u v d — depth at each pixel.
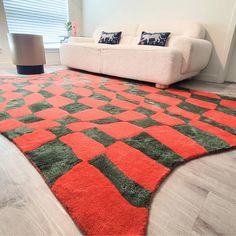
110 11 3.30
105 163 0.75
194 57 1.93
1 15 2.78
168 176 0.71
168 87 2.01
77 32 3.78
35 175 0.70
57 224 0.52
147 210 0.56
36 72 2.58
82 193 0.61
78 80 2.23
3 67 2.93
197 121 1.19
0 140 0.91
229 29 2.21
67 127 1.04
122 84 2.09
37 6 3.19
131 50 2.05
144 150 0.85
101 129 1.03
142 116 1.24
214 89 2.04
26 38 2.36
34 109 1.29
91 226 0.51
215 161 0.82
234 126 1.13
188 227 0.53
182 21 2.43
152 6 2.76
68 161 0.76
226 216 0.56
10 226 0.52
